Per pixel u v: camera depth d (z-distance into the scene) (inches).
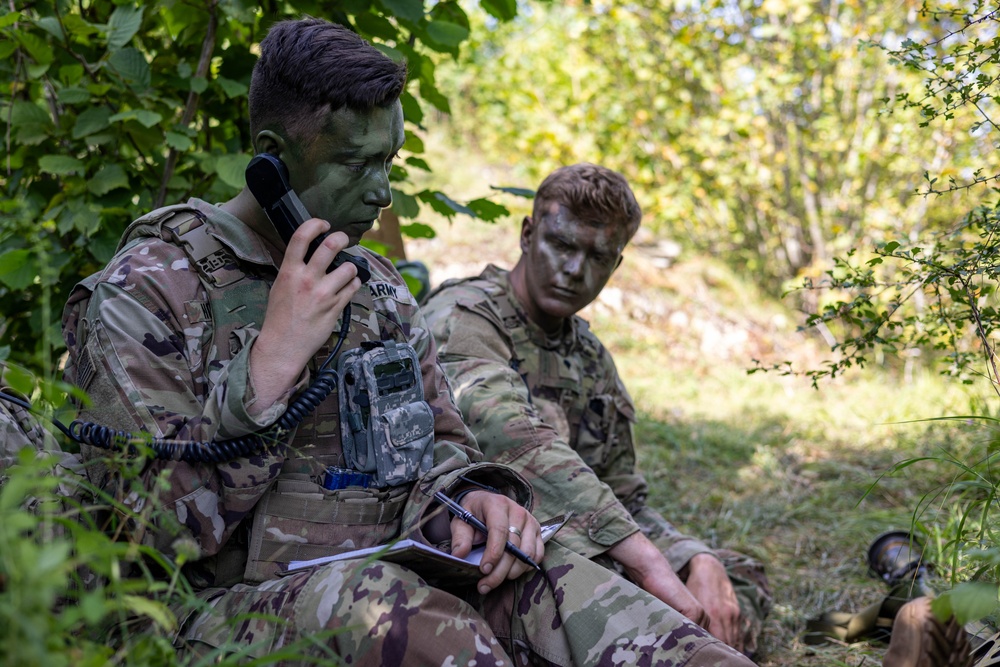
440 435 76.5
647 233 342.3
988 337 91.9
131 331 63.4
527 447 86.4
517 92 362.9
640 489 108.2
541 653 67.5
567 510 84.0
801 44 313.1
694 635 64.3
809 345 298.2
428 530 70.2
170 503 60.3
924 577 97.6
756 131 323.0
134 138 102.0
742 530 142.8
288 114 65.9
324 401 68.2
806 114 326.6
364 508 67.9
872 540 134.7
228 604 63.3
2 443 61.3
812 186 325.4
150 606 41.9
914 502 149.3
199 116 112.1
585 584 68.0
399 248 142.8
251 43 105.9
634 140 345.7
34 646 35.1
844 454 185.3
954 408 189.6
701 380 264.1
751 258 355.3
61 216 100.0
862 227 316.2
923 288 88.1
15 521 38.5
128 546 47.4
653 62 333.4
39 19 99.7
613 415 107.3
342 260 68.4
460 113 433.1
